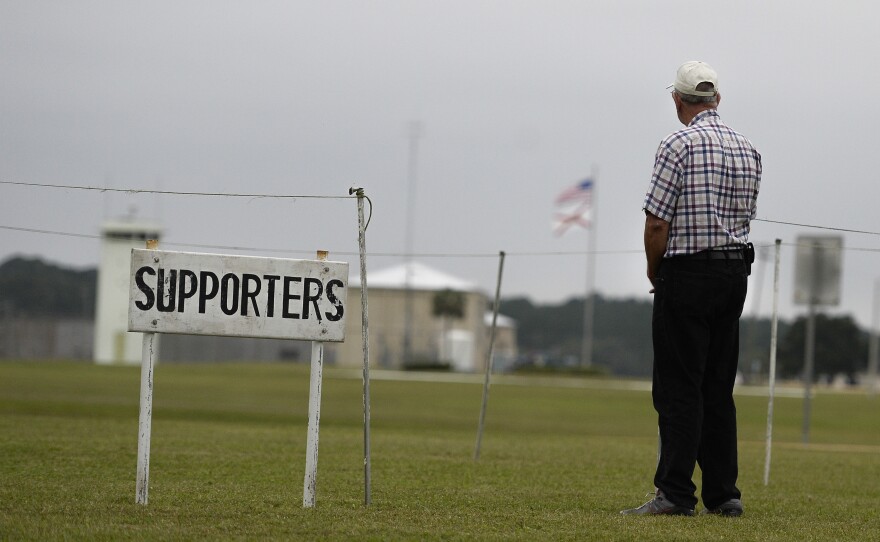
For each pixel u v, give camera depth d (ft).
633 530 82.12
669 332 92.63
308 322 85.71
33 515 82.84
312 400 89.66
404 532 79.25
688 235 90.99
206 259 84.38
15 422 192.34
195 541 73.61
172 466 122.31
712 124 92.79
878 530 88.74
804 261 287.89
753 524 88.12
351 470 125.59
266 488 104.73
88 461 123.75
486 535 78.79
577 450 175.63
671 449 93.20
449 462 140.87
